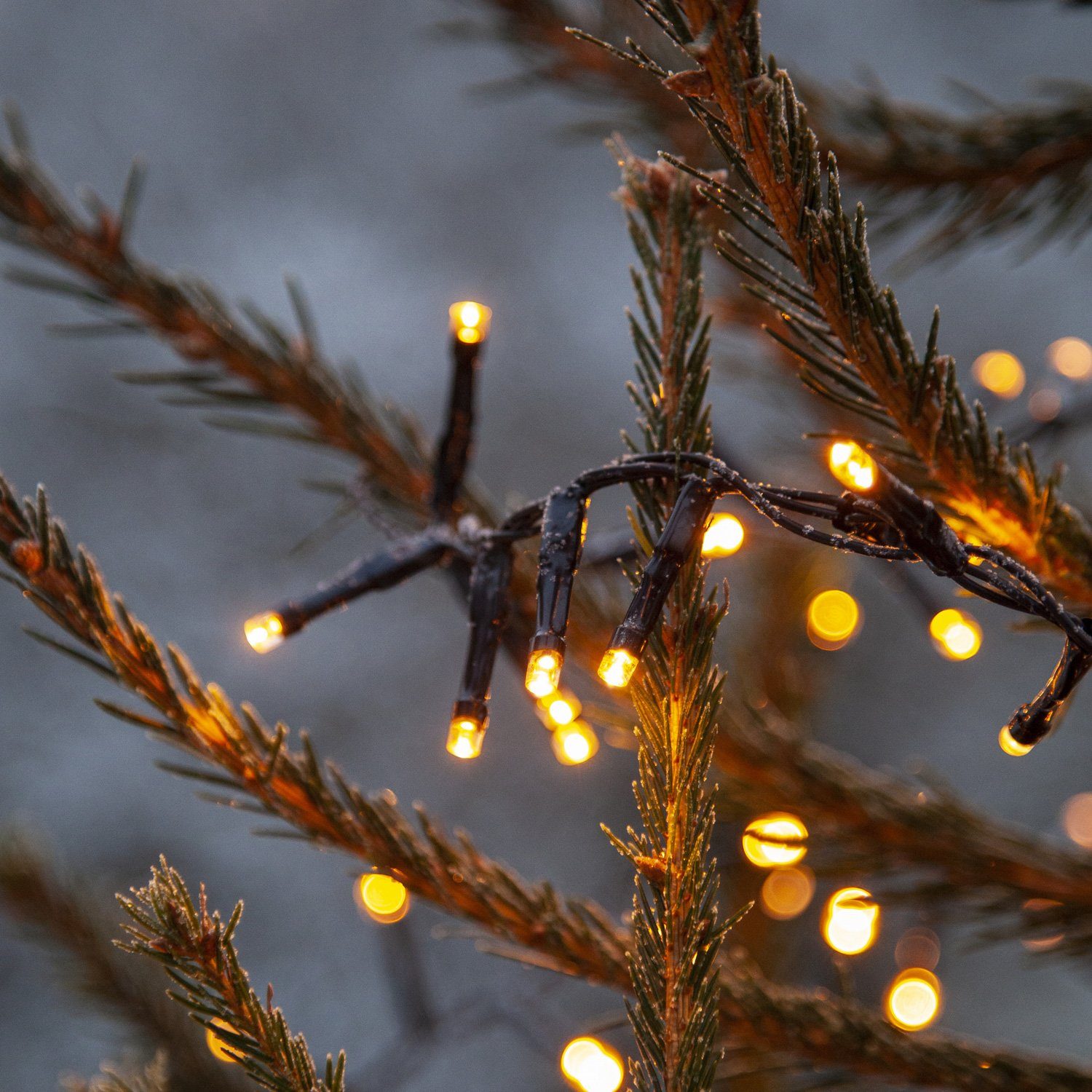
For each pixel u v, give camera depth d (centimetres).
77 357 374
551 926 71
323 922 315
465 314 70
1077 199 83
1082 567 70
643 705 66
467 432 70
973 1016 252
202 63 416
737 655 88
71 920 86
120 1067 82
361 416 82
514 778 336
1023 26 379
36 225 80
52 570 68
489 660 67
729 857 92
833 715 290
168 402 82
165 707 69
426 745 344
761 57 64
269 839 323
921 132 84
